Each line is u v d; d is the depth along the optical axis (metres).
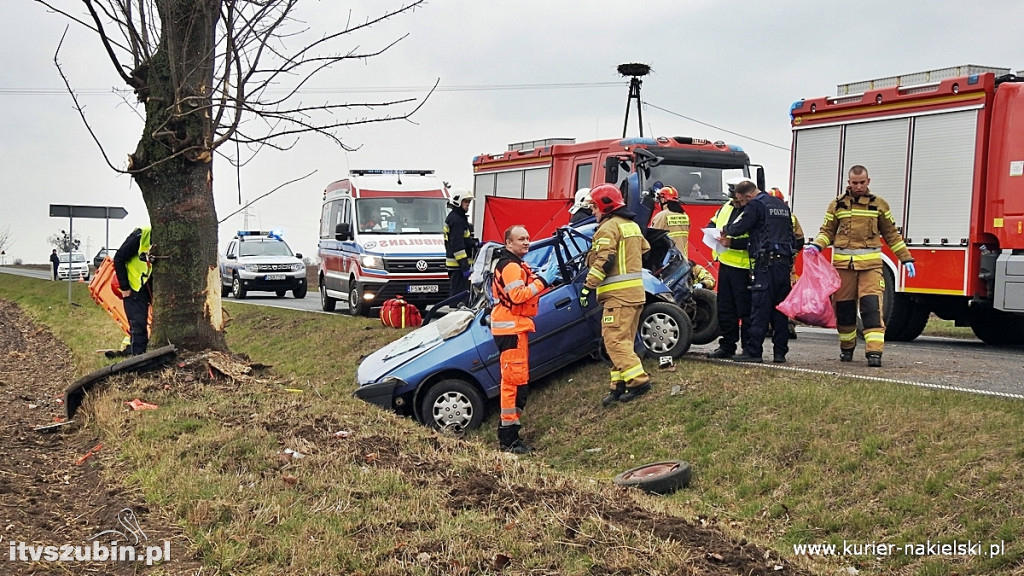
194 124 9.18
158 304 9.53
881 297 9.90
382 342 14.18
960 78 13.13
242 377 9.12
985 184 12.91
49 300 28.55
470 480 6.12
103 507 5.81
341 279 19.53
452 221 14.52
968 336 15.89
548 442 9.24
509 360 8.91
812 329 16.22
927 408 7.30
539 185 20.25
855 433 7.24
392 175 20.16
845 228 9.88
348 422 7.68
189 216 9.48
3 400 9.79
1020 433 6.49
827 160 15.23
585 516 5.42
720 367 9.60
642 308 9.88
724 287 10.24
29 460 7.00
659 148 17.05
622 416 9.11
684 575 4.73
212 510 5.50
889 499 6.32
